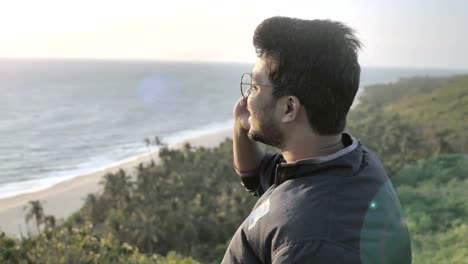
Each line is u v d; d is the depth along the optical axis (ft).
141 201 191.31
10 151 452.76
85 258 62.18
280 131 5.33
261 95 5.32
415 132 276.21
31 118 654.94
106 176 225.56
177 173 228.02
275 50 5.17
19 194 309.83
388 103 456.04
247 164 7.23
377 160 5.90
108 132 549.54
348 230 4.55
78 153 442.09
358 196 4.87
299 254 4.45
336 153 5.16
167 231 165.68
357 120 356.38
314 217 4.61
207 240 169.99
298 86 5.03
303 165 5.08
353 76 5.07
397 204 5.57
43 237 66.54
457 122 271.69
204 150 271.28
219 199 193.47
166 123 611.88
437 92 442.09
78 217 200.34
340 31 5.12
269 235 4.82
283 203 4.90
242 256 5.16
